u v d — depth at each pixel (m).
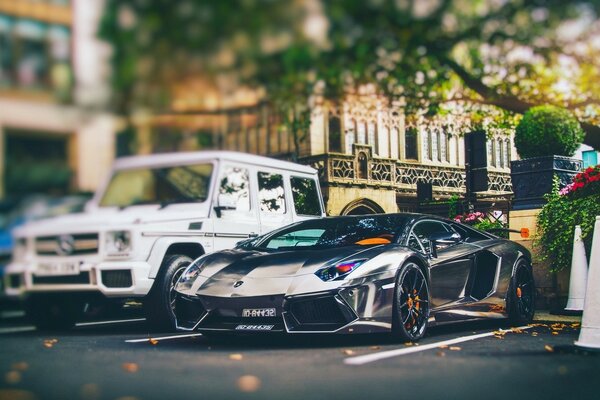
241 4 11.03
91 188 14.70
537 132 9.77
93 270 7.25
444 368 4.74
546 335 6.71
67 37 14.16
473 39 11.42
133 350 5.90
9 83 14.74
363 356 5.26
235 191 8.42
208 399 3.83
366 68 11.34
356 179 21.39
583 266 8.38
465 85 12.87
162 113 12.34
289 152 21.52
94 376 4.57
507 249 7.62
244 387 4.13
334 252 6.07
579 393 3.96
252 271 5.96
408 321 6.10
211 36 11.09
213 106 12.23
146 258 7.26
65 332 7.84
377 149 23.41
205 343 6.37
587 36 11.42
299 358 5.22
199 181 8.22
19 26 14.62
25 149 14.82
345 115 22.25
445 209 16.59
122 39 11.59
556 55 11.65
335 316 5.65
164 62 11.46
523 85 12.56
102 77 12.87
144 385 4.23
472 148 10.79
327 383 4.23
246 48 11.12
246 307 5.70
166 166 8.50
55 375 4.63
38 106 14.58
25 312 8.10
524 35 11.42
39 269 7.45
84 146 14.41
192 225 7.73
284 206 9.22
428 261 6.52
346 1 10.82
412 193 23.89
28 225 7.77
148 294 7.41
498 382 4.25
